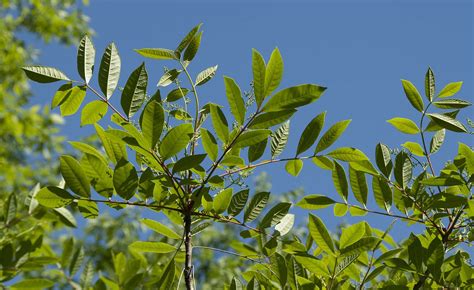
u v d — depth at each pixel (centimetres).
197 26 199
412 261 194
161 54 197
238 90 186
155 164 187
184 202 193
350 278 198
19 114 659
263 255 197
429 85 203
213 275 540
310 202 201
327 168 196
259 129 186
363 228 194
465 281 195
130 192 188
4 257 188
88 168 189
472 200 197
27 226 197
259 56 185
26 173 609
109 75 192
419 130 204
